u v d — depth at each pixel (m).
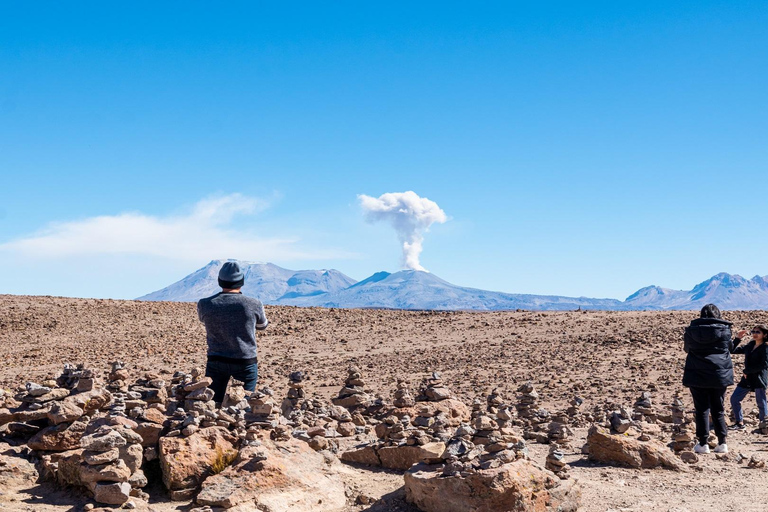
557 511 6.91
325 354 28.73
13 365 24.98
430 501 6.84
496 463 6.87
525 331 31.75
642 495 7.89
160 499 6.89
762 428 12.50
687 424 12.22
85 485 6.65
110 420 7.06
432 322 36.09
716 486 8.35
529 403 14.17
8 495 6.55
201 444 7.37
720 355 10.45
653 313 34.47
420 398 11.67
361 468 8.71
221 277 9.58
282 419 9.94
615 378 20.64
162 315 38.72
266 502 6.61
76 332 33.53
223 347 9.28
